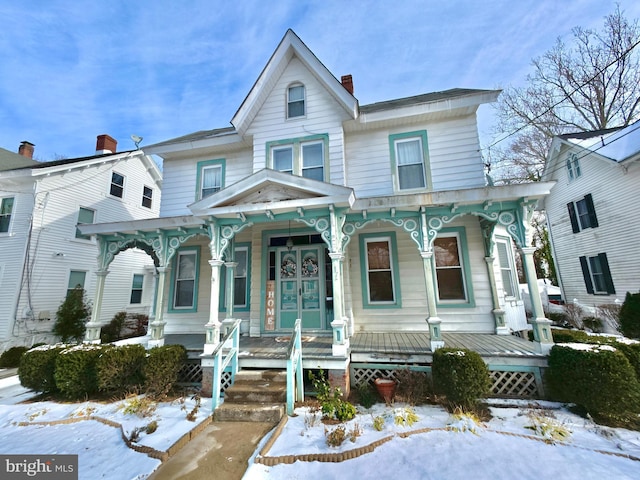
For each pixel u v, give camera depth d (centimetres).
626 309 822
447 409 477
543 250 2317
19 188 1185
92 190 1386
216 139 912
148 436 415
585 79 1703
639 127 1103
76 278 1297
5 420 517
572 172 1426
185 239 751
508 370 532
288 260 813
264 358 581
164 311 945
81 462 368
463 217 786
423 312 769
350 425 428
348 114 798
